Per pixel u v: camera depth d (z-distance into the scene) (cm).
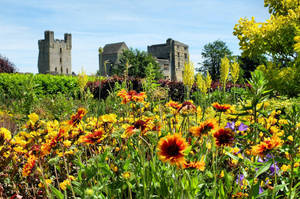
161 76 3606
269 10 559
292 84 399
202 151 186
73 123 192
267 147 141
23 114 441
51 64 6400
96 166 151
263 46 458
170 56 6369
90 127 214
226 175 154
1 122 399
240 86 811
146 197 148
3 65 2303
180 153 121
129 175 154
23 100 472
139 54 3556
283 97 436
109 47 5766
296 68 402
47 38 6369
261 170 147
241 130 218
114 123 212
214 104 218
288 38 441
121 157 207
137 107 230
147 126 189
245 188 179
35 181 201
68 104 496
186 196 137
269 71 418
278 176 189
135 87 987
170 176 165
